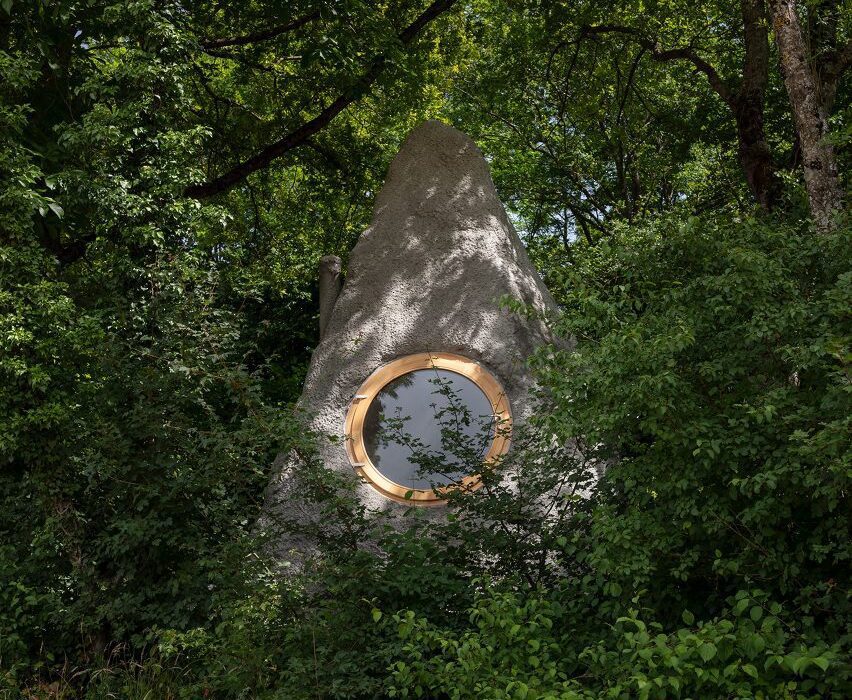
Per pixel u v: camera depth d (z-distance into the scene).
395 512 8.90
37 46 9.86
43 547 7.59
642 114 21.09
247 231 18.53
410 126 20.77
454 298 9.87
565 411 5.70
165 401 7.86
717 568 4.96
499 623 4.81
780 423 4.89
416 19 16.08
